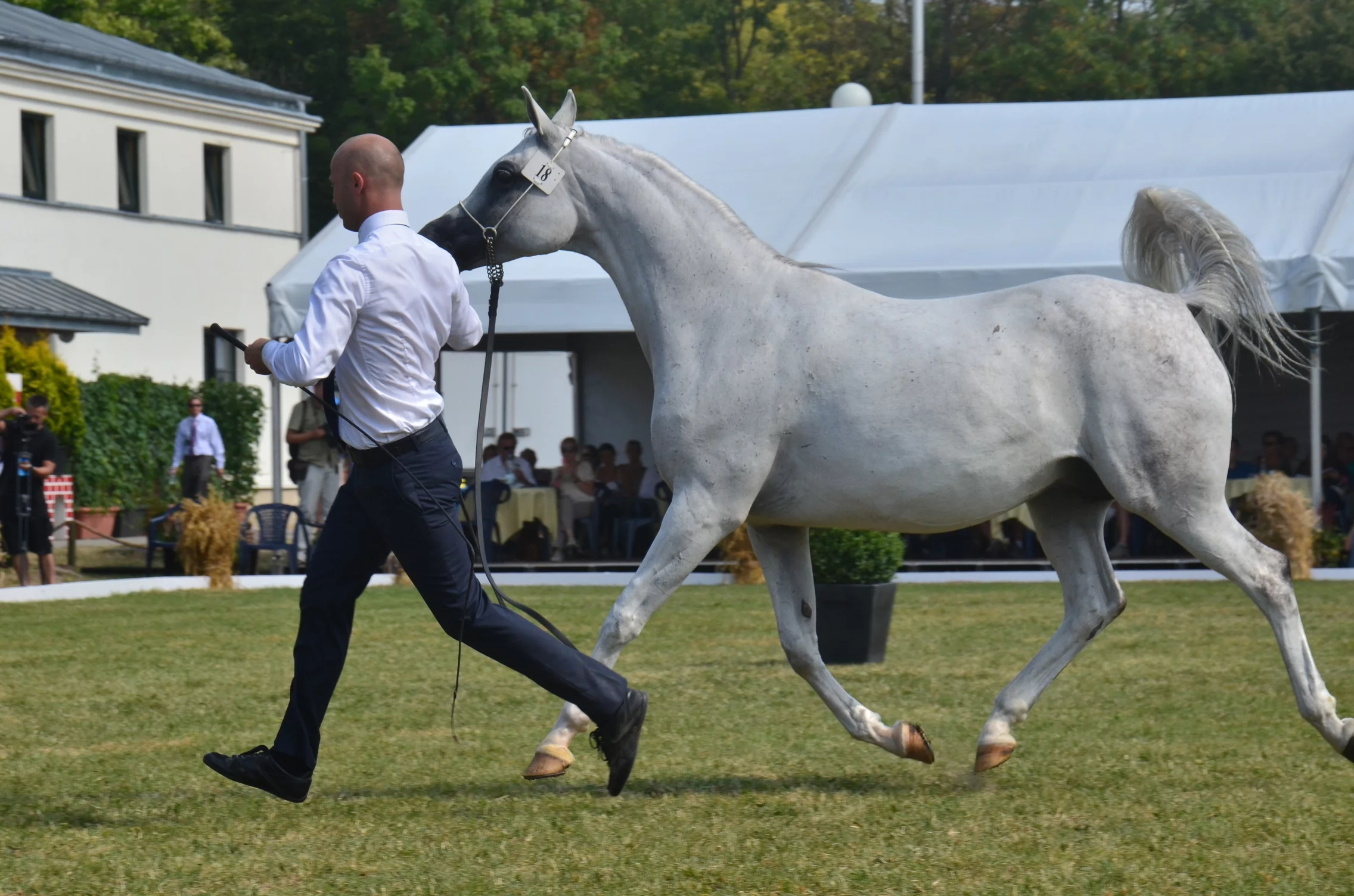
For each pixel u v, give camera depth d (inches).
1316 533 795.4
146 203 1766.7
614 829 268.7
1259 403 1017.5
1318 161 850.8
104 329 1480.1
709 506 293.3
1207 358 289.6
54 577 837.2
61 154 1673.2
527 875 239.0
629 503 948.6
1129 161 891.4
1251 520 791.7
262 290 1897.1
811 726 377.1
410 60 2245.3
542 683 274.1
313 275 856.3
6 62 1600.6
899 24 2625.5
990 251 813.9
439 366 1111.6
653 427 301.0
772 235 866.8
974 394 284.8
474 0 2223.2
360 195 271.3
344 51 2400.3
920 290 797.9
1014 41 2536.9
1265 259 754.2
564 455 950.4
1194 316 301.4
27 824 277.0
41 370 1177.4
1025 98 2477.9
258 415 1493.6
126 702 421.4
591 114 2320.4
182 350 1801.2
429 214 933.2
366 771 325.1
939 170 913.5
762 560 311.1
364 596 751.7
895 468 287.1
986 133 953.5
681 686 445.7
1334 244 758.5
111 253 1722.4
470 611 270.4
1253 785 298.2
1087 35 2480.3
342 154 271.7
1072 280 295.1
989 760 304.3
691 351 298.5
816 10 2704.2
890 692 431.8
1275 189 825.5
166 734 372.8
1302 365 308.2
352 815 282.4
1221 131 912.3
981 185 888.3
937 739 357.1
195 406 1081.4
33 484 825.5
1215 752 331.3
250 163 1886.1
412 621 631.8
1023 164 905.5
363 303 261.6
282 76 2466.8
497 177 309.1
